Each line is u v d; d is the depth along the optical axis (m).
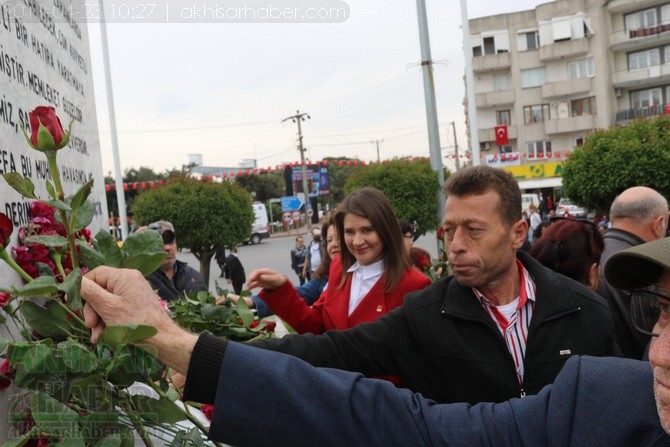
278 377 1.21
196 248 13.88
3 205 1.54
